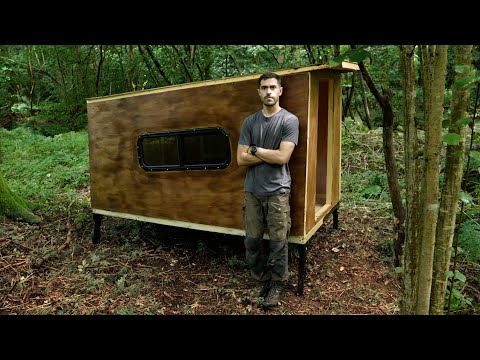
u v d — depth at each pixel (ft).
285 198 8.48
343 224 13.08
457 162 4.24
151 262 10.99
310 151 8.90
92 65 34.14
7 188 13.80
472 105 8.45
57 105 31.71
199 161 10.23
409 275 4.85
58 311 8.54
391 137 8.68
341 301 8.84
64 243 12.02
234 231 9.87
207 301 9.03
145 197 11.29
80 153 21.58
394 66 18.28
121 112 11.32
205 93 9.71
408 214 4.78
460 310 8.07
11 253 11.14
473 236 9.98
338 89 11.85
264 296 9.03
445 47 3.77
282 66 18.51
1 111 29.48
